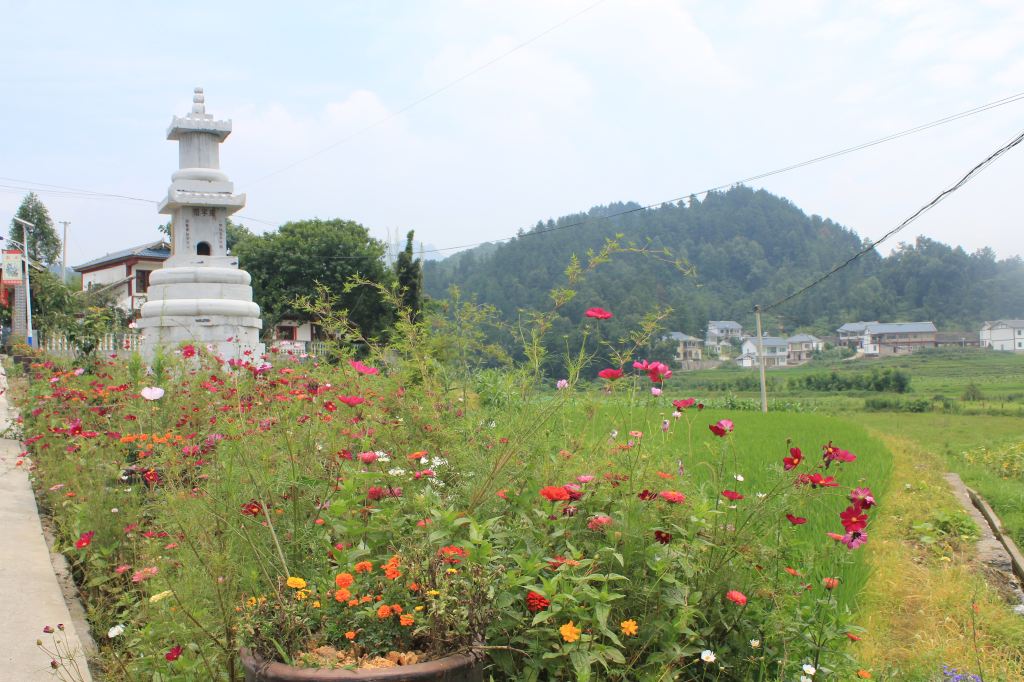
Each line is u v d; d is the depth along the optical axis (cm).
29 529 541
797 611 363
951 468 1242
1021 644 462
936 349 9781
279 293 3556
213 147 1406
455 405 509
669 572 334
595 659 282
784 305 11500
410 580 285
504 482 372
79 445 541
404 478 388
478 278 7219
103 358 1133
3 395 1123
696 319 8044
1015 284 11262
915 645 441
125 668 325
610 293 5709
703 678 334
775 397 5212
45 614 394
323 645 271
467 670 255
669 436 471
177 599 295
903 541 695
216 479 369
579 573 329
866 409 4406
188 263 1370
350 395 475
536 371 440
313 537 333
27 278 2864
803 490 389
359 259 3725
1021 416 3659
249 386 498
